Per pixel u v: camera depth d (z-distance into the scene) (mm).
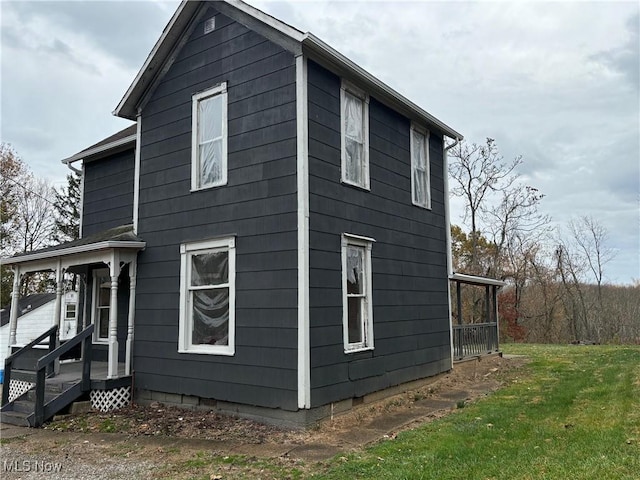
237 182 8234
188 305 8742
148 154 9812
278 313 7422
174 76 9555
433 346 11008
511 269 31312
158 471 5422
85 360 8703
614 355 14758
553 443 5543
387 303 9406
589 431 5938
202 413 8141
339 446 6207
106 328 11820
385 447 5836
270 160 7852
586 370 11750
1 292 28047
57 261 10344
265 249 7715
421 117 11047
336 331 7805
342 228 8250
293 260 7359
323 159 7926
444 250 12000
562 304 32812
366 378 8477
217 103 8867
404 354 9805
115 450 6336
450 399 9148
